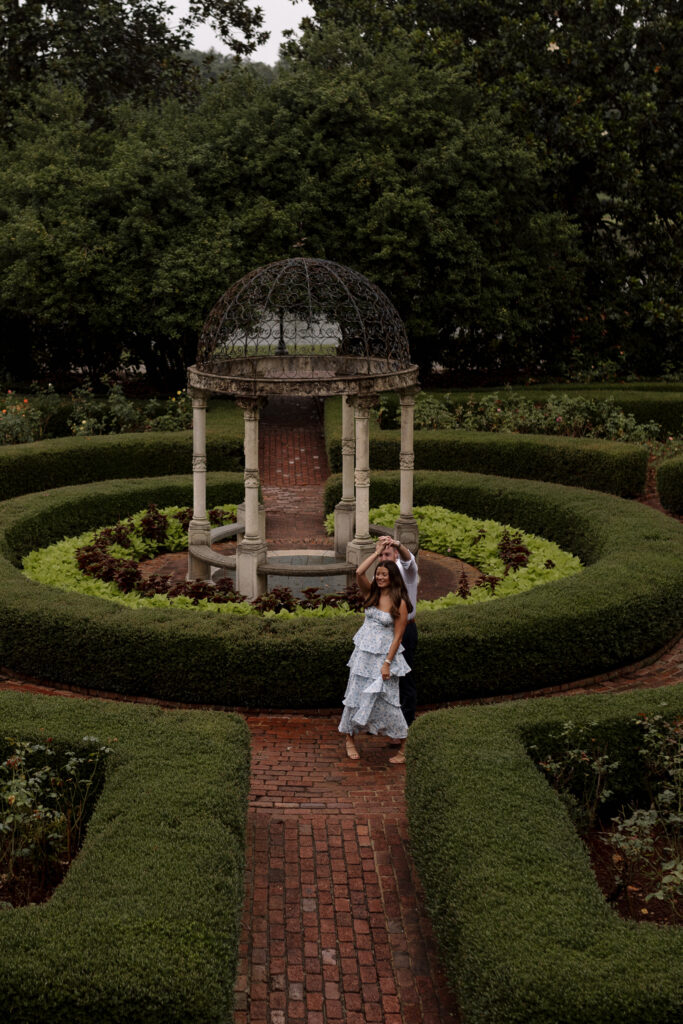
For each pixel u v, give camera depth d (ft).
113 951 14.39
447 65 79.77
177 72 89.56
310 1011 15.96
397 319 36.96
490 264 75.20
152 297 69.82
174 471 56.18
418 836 19.07
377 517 44.96
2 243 68.33
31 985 13.76
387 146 73.20
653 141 80.74
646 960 14.47
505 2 81.25
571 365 86.17
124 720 22.27
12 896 18.45
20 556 39.58
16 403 65.62
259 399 33.55
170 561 41.88
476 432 57.31
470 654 27.32
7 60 81.66
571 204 84.89
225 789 19.33
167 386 82.12
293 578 38.45
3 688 28.89
